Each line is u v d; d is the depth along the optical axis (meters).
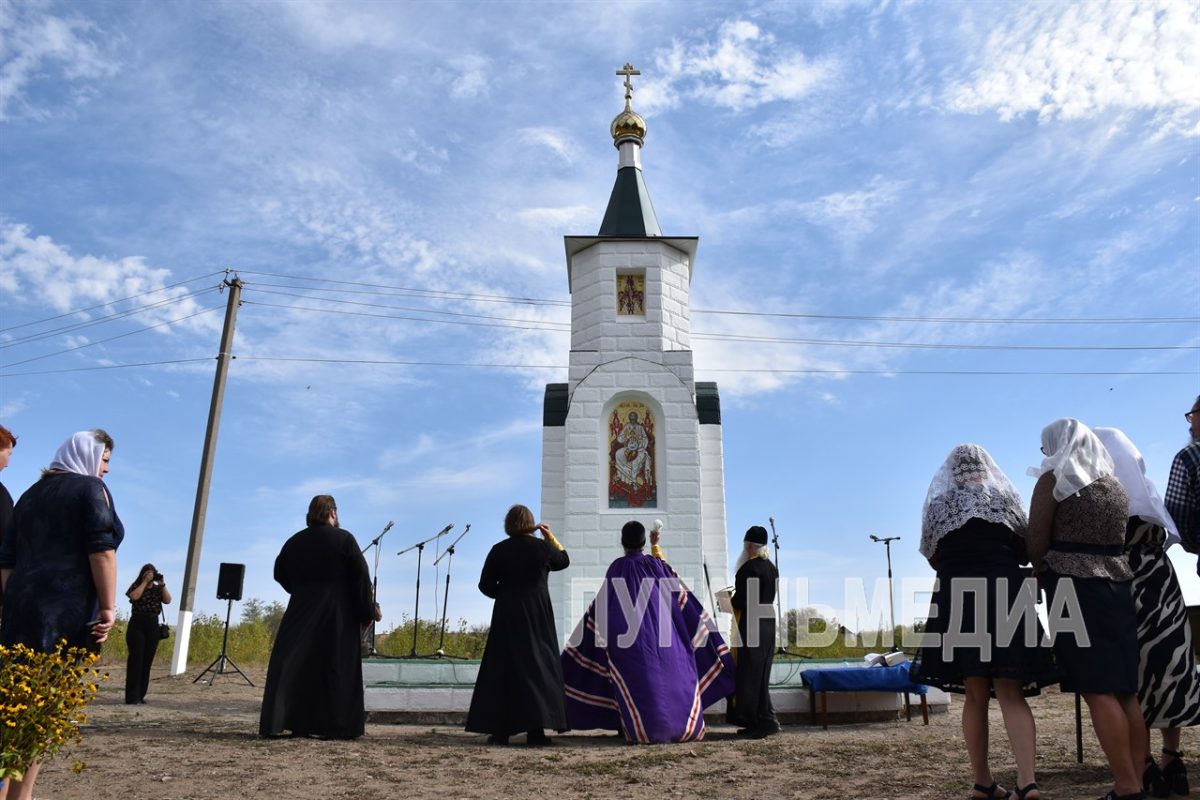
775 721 9.85
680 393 16.95
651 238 18.11
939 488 5.80
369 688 11.54
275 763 7.46
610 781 6.99
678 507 16.34
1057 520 5.55
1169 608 6.03
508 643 9.27
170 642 22.39
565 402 17.50
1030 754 5.28
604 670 9.71
